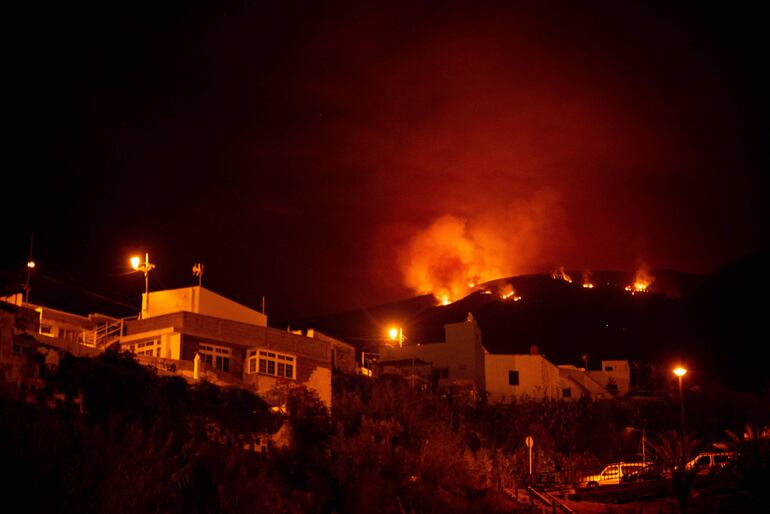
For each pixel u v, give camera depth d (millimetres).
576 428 66812
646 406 78000
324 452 48406
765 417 73125
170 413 40781
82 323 63188
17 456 30109
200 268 59219
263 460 44156
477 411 71625
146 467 32875
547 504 46500
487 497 48594
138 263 57812
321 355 56844
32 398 35656
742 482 47531
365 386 65562
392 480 46219
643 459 58750
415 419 57250
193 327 50969
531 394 88562
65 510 29797
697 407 76938
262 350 53250
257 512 37312
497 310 184750
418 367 88000
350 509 43375
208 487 37781
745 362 132750
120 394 39125
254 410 46156
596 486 51906
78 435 32938
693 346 149375
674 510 44625
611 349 152375
